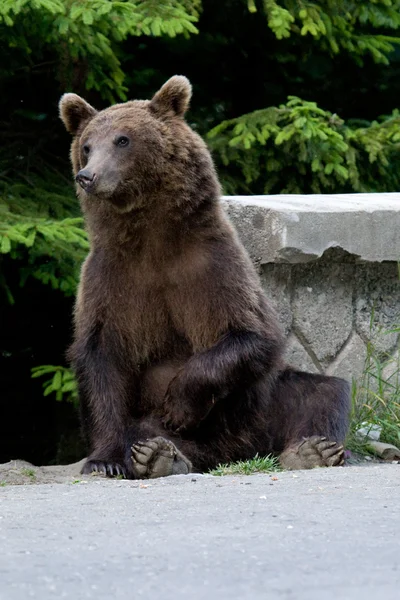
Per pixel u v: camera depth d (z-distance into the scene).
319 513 7.26
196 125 21.50
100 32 17.55
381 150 20.23
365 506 7.54
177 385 10.92
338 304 13.49
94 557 5.98
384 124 20.66
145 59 22.03
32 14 16.80
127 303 11.18
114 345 11.24
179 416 10.98
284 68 22.64
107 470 10.76
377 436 12.75
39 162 19.80
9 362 20.61
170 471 10.48
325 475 9.52
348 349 13.57
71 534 6.66
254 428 11.60
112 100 19.08
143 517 7.26
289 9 20.12
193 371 10.84
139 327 11.22
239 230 13.19
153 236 11.05
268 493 8.30
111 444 11.02
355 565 5.77
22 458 20.45
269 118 19.61
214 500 7.97
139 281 11.14
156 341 11.30
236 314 11.00
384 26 22.03
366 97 23.53
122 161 10.98
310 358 13.31
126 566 5.78
